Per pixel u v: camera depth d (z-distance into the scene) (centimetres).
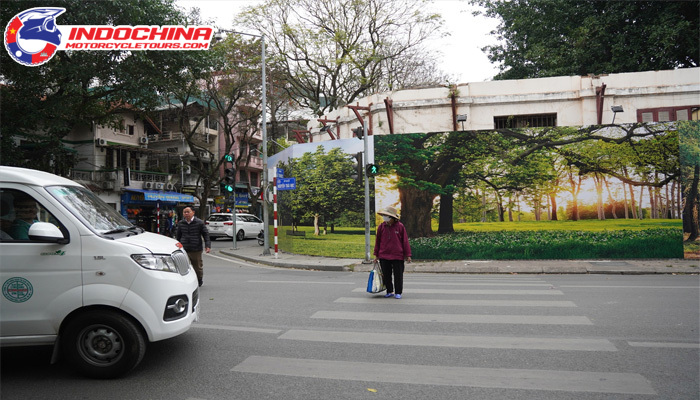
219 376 441
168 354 509
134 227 540
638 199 1422
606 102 1568
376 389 405
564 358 477
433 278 1160
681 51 1945
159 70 1895
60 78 1809
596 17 2077
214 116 4409
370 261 1491
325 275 1259
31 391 409
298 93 2995
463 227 1541
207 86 3003
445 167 1555
